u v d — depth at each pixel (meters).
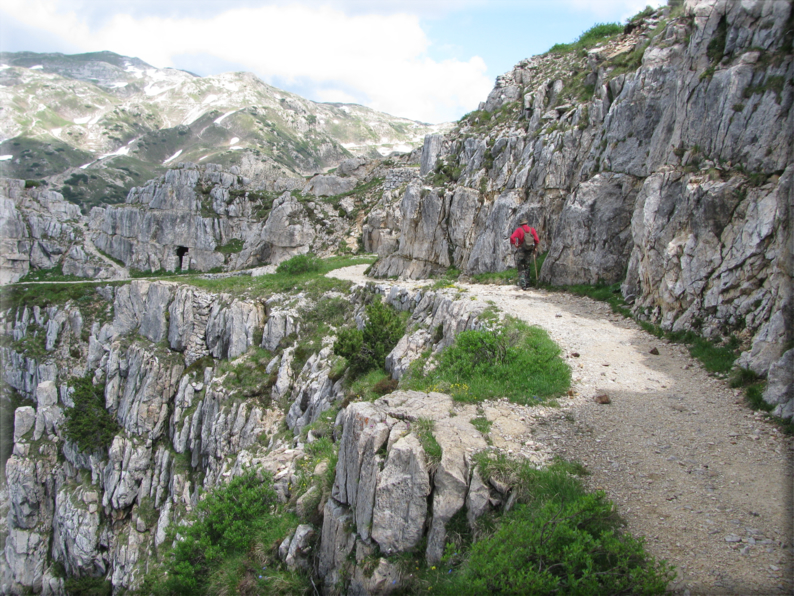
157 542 23.83
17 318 42.62
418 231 28.59
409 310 21.12
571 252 18.22
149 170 186.50
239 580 9.86
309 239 48.69
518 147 24.17
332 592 8.03
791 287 9.48
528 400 9.61
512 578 5.44
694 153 13.35
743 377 9.61
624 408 9.30
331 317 27.58
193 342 32.50
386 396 9.43
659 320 13.26
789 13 11.71
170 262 55.31
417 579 6.87
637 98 17.33
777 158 11.16
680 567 5.54
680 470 7.32
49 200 60.28
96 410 32.31
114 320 38.44
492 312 14.11
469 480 7.13
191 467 26.69
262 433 23.00
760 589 5.13
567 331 13.47
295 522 10.25
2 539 31.42
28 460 32.91
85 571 27.75
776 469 7.12
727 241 11.72
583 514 5.95
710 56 13.46
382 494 7.47
